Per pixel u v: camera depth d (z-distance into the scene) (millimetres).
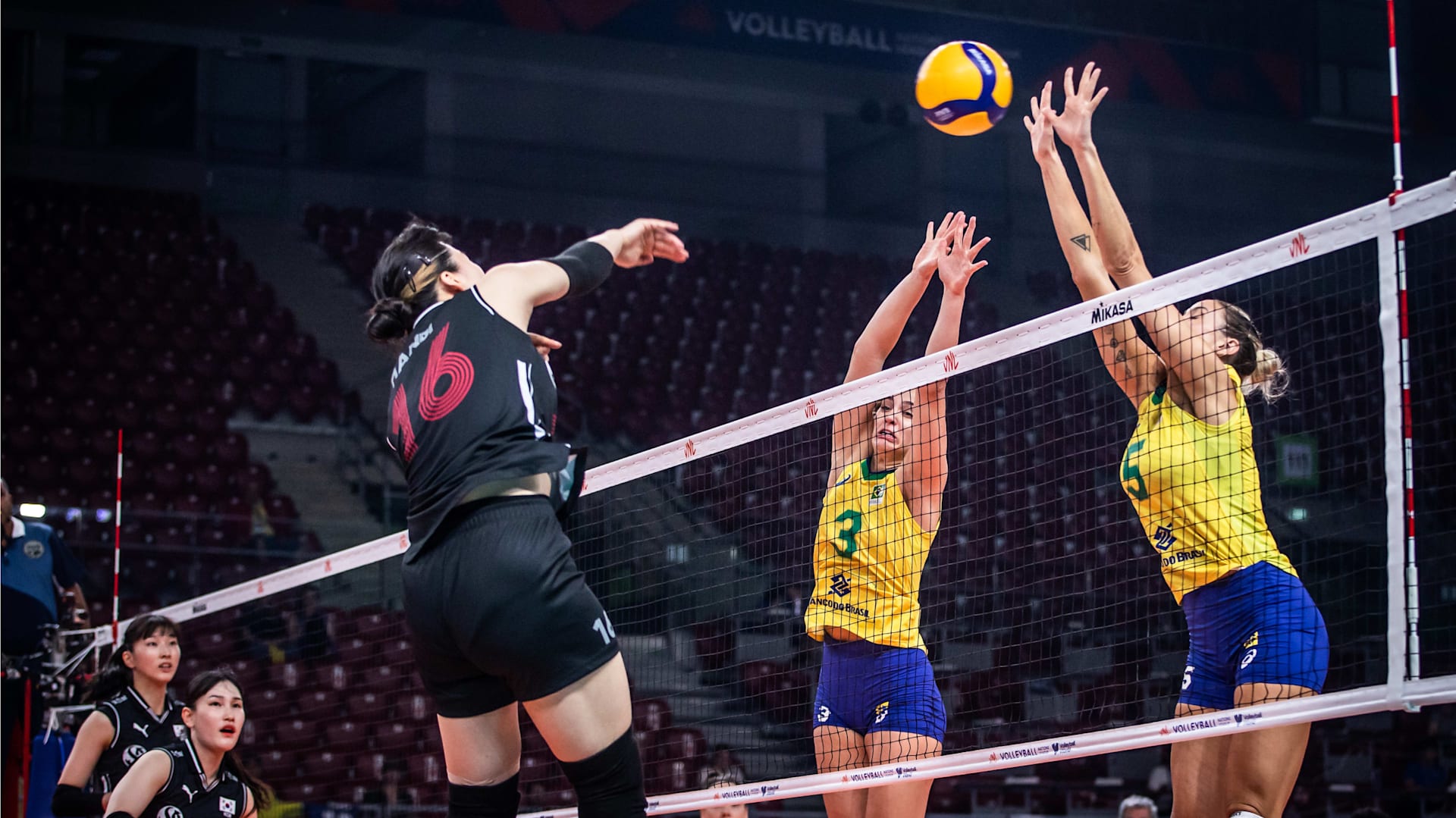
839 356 20391
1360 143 22250
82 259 17906
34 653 6559
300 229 19859
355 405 17266
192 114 20156
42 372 16703
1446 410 18141
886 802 3836
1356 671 12961
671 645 11398
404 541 5488
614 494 15219
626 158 21141
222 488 15750
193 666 12789
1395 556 2961
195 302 18031
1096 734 3369
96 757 5172
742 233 21562
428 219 19984
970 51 4344
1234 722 3113
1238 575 3375
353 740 12727
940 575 15047
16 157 18406
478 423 2398
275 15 19078
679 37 19797
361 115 21938
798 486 15664
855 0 20609
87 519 12727
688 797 4168
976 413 17797
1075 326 3580
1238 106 21516
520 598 2318
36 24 18062
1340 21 22125
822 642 4168
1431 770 13141
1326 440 17203
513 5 19125
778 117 22125
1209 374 3467
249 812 5035
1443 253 19234
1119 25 21219
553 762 10500
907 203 22453
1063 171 3807
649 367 19266
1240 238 21875
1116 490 16734
